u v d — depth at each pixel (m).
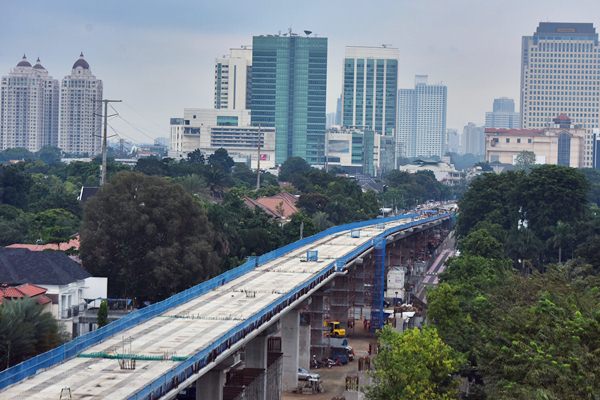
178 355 169.75
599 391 161.00
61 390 146.62
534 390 164.50
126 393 146.12
